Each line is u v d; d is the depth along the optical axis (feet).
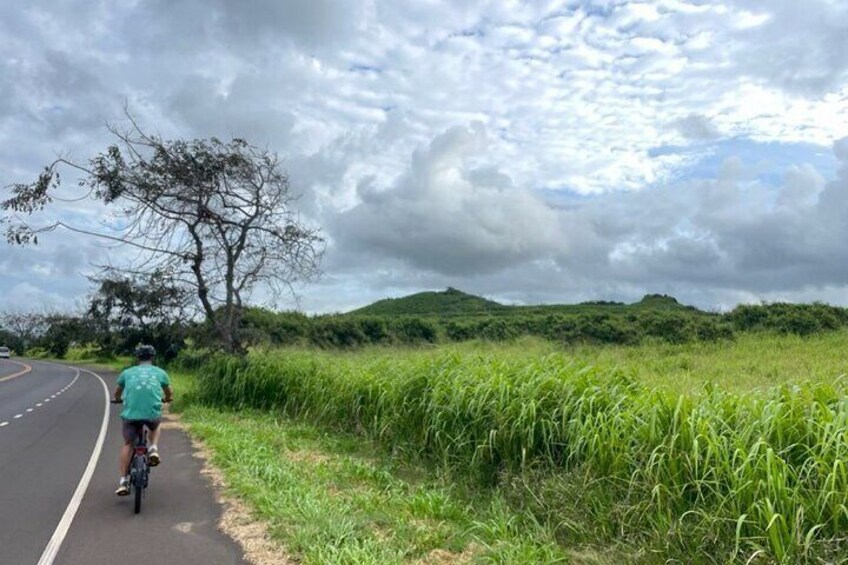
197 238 67.82
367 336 107.34
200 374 66.44
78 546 22.58
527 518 24.44
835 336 85.71
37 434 48.49
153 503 28.07
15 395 84.38
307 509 24.75
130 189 63.41
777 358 61.93
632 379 29.76
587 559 20.92
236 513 26.32
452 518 25.12
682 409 22.72
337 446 39.93
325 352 63.57
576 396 27.91
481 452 29.40
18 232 62.18
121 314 114.11
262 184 67.10
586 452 24.95
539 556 20.77
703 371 51.42
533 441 27.48
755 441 20.59
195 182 64.23
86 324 148.97
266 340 70.13
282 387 55.26
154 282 70.08
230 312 67.72
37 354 317.83
